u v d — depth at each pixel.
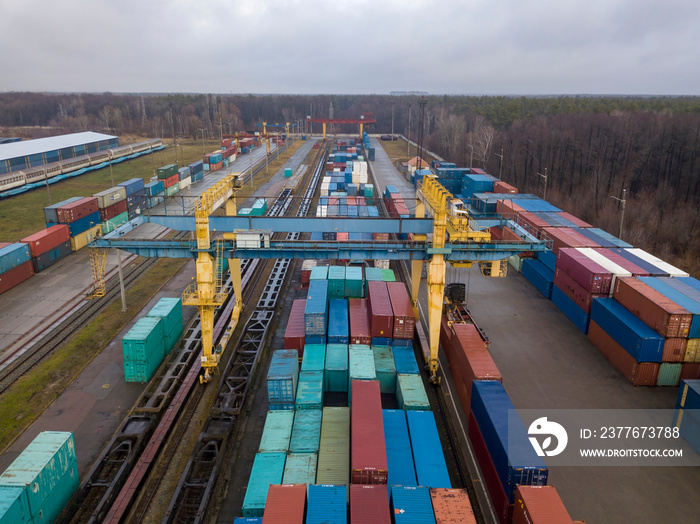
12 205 79.69
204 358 31.23
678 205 71.81
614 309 34.59
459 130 141.12
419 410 25.03
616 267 37.84
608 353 34.56
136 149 141.75
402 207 58.84
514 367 33.53
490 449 22.25
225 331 38.38
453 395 30.42
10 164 97.75
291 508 16.58
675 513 21.44
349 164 115.12
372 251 32.56
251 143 165.62
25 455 19.94
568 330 39.25
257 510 18.41
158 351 32.94
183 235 63.31
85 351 35.12
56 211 55.41
